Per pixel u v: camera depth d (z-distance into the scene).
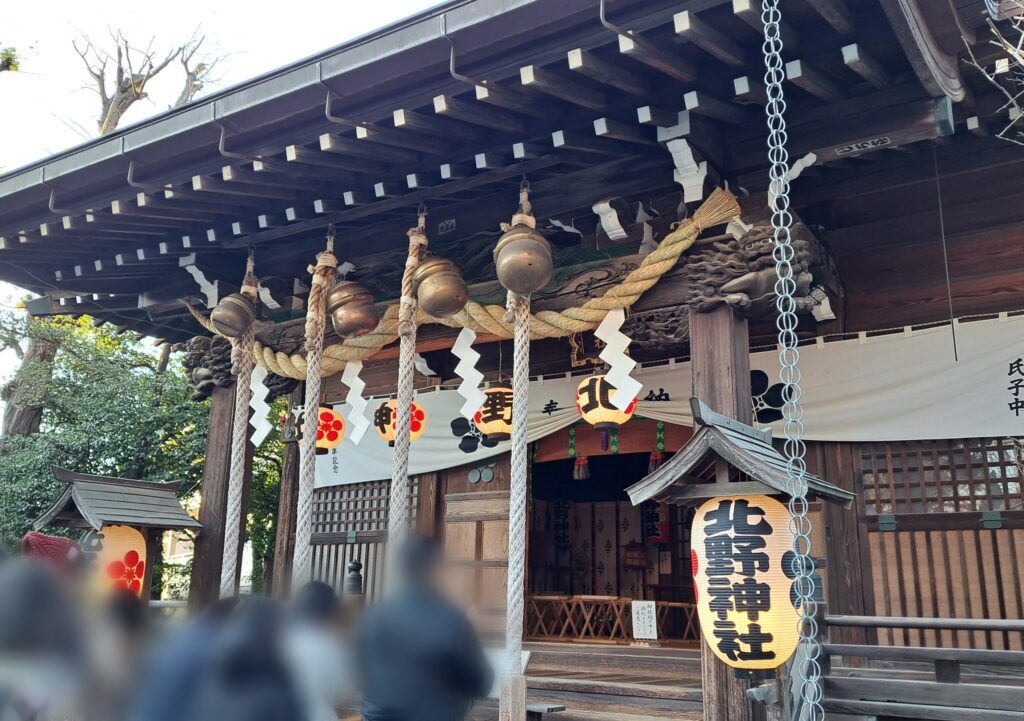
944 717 4.31
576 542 12.80
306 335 5.95
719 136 5.04
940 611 6.00
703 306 4.97
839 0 3.94
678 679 6.39
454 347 6.01
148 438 13.20
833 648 4.70
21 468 12.02
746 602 3.82
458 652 2.81
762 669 3.87
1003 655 4.31
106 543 6.40
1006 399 5.94
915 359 6.30
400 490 5.30
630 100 4.71
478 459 8.21
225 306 6.34
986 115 5.55
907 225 6.45
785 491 3.69
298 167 5.44
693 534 4.08
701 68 4.57
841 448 6.58
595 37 4.19
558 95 4.50
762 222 4.94
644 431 8.00
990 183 6.19
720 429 3.98
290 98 4.97
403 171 5.59
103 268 7.05
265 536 15.49
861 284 6.64
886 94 4.58
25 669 2.06
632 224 5.59
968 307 6.21
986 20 4.42
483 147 5.21
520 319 5.03
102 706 2.31
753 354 7.03
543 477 12.65
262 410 7.01
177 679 2.28
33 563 2.18
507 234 5.11
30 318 13.21
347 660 2.84
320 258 6.02
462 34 4.32
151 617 2.62
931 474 6.24
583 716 5.66
